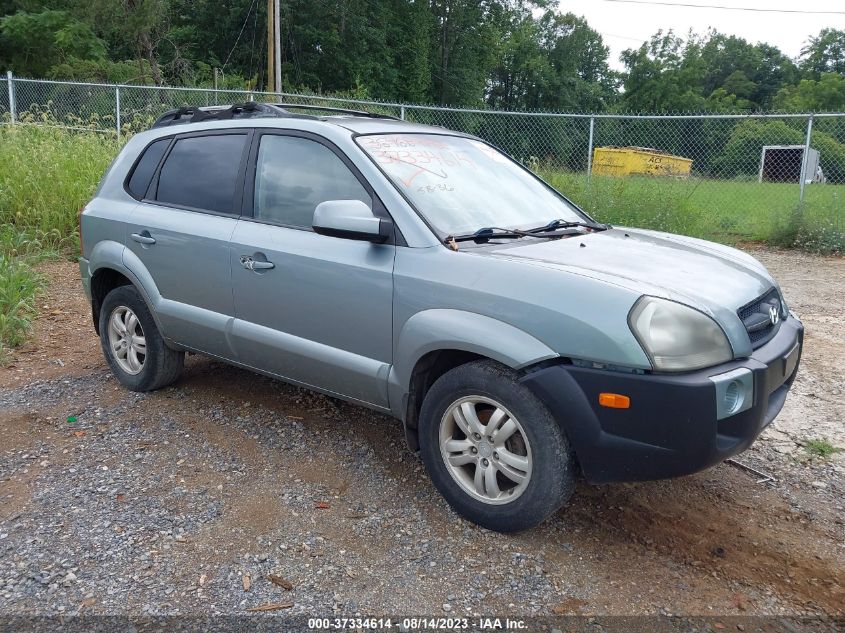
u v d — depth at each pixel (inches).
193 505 136.9
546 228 153.3
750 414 115.7
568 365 114.6
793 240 459.8
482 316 122.4
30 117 480.7
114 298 191.2
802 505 141.9
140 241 180.1
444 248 131.5
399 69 1768.0
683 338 111.5
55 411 180.2
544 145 549.3
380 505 137.8
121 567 117.8
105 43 1146.7
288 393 193.3
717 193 516.1
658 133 530.0
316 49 1605.6
